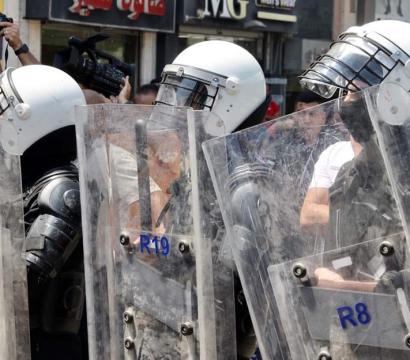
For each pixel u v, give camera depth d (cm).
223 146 198
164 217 214
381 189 181
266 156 194
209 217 210
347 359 184
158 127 214
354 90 242
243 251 195
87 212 222
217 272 210
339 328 184
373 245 181
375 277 181
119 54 855
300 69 919
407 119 179
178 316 212
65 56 387
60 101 267
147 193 216
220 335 210
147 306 216
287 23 903
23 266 243
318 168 188
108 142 221
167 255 214
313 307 187
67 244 244
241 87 270
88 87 383
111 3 823
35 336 256
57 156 269
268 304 192
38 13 783
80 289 257
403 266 178
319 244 187
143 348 217
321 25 923
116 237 220
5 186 247
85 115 222
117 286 220
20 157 261
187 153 210
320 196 187
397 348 179
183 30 880
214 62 270
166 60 872
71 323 258
